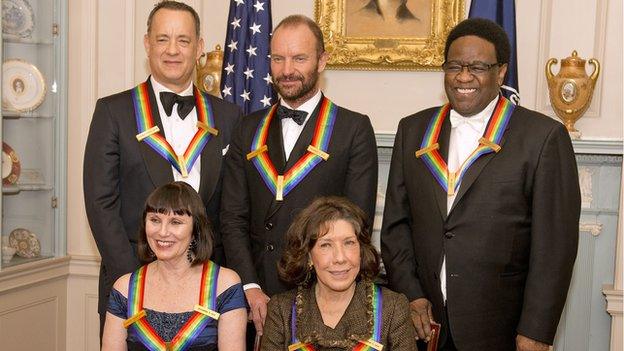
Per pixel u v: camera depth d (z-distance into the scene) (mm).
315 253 2438
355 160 2934
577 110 3885
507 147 2588
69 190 4680
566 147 2578
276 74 2891
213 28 4676
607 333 4090
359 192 2910
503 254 2562
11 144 4270
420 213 2719
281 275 2545
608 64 4066
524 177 2551
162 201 2555
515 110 2676
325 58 3004
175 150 3082
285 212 2879
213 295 2609
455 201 2605
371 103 4477
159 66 3059
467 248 2574
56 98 4516
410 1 4328
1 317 4172
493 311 2584
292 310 2500
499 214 2555
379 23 4383
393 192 2877
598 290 4086
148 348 2551
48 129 4508
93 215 2936
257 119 3053
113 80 4613
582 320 4070
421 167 2740
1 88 3975
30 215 4461
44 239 4582
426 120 2846
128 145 2996
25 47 4312
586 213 4055
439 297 2656
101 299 3033
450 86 2648
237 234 2957
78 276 4715
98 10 4598
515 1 4176
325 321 2467
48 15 4449
